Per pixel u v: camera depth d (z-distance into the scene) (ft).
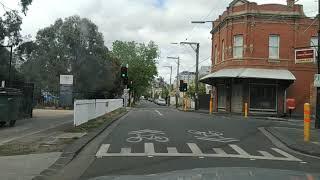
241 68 150.20
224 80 158.40
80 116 79.66
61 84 163.63
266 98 149.07
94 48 201.26
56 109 153.48
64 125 77.97
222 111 162.40
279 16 148.25
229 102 156.15
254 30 149.59
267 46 148.97
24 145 49.49
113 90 242.99
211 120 99.14
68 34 194.59
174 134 65.62
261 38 149.38
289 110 142.31
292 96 149.07
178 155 45.68
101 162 41.06
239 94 152.15
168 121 92.94
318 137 67.21
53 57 192.34
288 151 52.95
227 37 156.25
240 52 152.15
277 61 148.56
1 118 71.87
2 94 72.02
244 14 150.00
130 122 89.86
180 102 296.71
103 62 203.41
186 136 63.46
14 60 128.47
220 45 167.32
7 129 69.51
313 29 147.54
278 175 11.41
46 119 93.97
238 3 161.48
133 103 335.26
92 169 37.40
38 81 185.98
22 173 34.71
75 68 193.88
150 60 340.59
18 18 104.94
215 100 170.60
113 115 116.26
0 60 117.29
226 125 84.94
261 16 149.07
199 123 88.02
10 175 33.83
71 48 195.83
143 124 84.17
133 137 61.26
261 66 148.87
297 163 43.52
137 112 146.82
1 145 49.39
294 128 85.56
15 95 75.10
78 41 196.44
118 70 246.06
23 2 90.68
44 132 64.75
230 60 153.69
